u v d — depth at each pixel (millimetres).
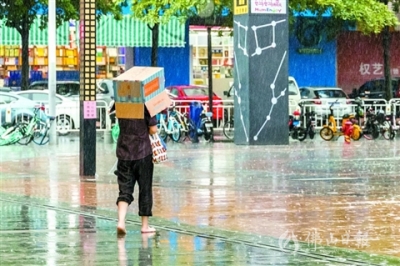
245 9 60281
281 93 60875
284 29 60500
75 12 79562
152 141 24656
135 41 88062
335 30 97125
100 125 66750
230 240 23516
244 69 60812
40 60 90312
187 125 65438
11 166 45406
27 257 21125
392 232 25047
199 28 94562
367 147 59125
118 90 24531
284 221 27062
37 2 78125
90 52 40250
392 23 78562
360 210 29391
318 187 35844
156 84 24531
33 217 27766
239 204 30844
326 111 70438
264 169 43469
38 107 63312
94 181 38406
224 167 44594
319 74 99188
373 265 20359
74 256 21250
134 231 25094
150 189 24703
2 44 85688
